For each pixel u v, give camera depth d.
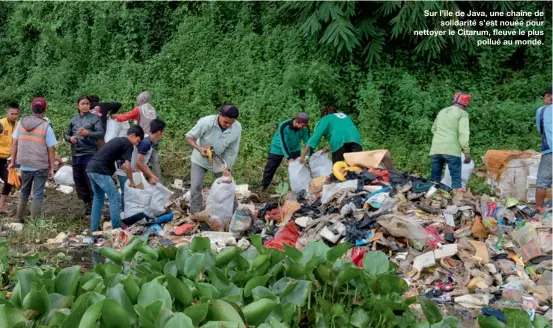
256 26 16.47
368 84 14.00
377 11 14.11
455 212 7.98
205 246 4.32
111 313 2.95
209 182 11.52
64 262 7.43
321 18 13.84
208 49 16.00
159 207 8.85
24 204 9.03
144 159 8.99
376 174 8.79
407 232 7.24
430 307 3.83
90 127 9.48
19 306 3.46
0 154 9.49
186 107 14.77
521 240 7.34
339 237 7.46
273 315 3.28
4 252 5.18
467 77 14.79
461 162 10.25
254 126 13.71
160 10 17.64
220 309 3.15
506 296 6.42
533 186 9.84
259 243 4.36
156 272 3.89
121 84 15.95
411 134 13.62
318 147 13.19
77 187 9.60
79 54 17.53
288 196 9.27
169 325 2.82
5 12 19.83
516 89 14.67
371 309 3.83
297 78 14.15
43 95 16.84
